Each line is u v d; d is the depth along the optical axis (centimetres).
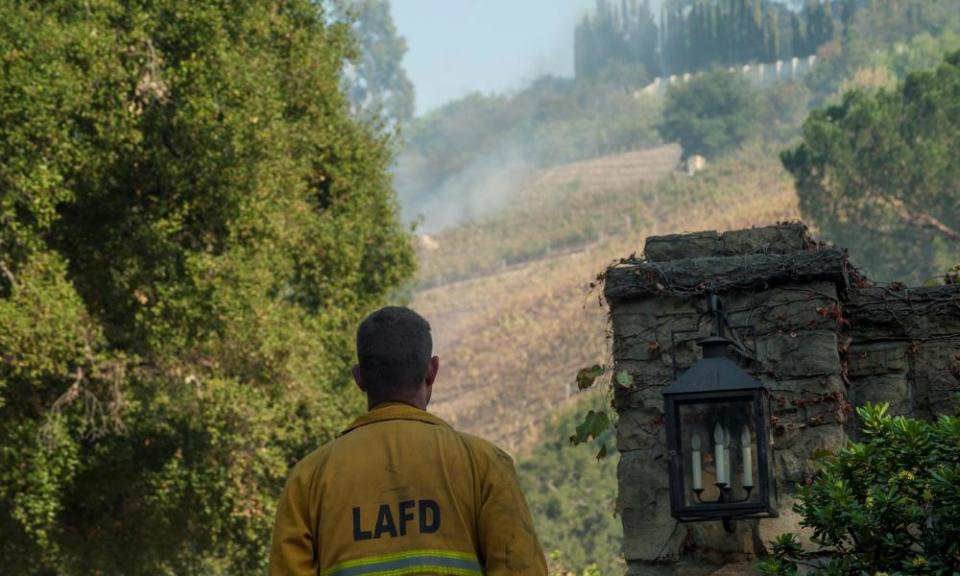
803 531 536
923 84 6700
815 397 543
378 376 345
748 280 556
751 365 553
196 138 1811
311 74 2364
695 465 505
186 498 1983
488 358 11600
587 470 7456
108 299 1928
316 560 332
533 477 7562
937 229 6391
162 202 1884
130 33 1803
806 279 552
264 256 1975
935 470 463
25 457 1781
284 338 1973
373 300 2641
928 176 6225
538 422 9938
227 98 1842
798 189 6631
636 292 571
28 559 2102
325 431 2150
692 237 587
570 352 11162
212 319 1856
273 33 2317
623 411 570
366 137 2609
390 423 338
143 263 1878
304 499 335
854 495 483
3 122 1644
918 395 574
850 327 582
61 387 1880
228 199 1869
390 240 2620
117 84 1800
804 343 548
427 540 323
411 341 346
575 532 6988
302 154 2356
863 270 606
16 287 1691
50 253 1784
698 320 564
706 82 18938
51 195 1730
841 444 538
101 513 2100
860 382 578
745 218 13125
